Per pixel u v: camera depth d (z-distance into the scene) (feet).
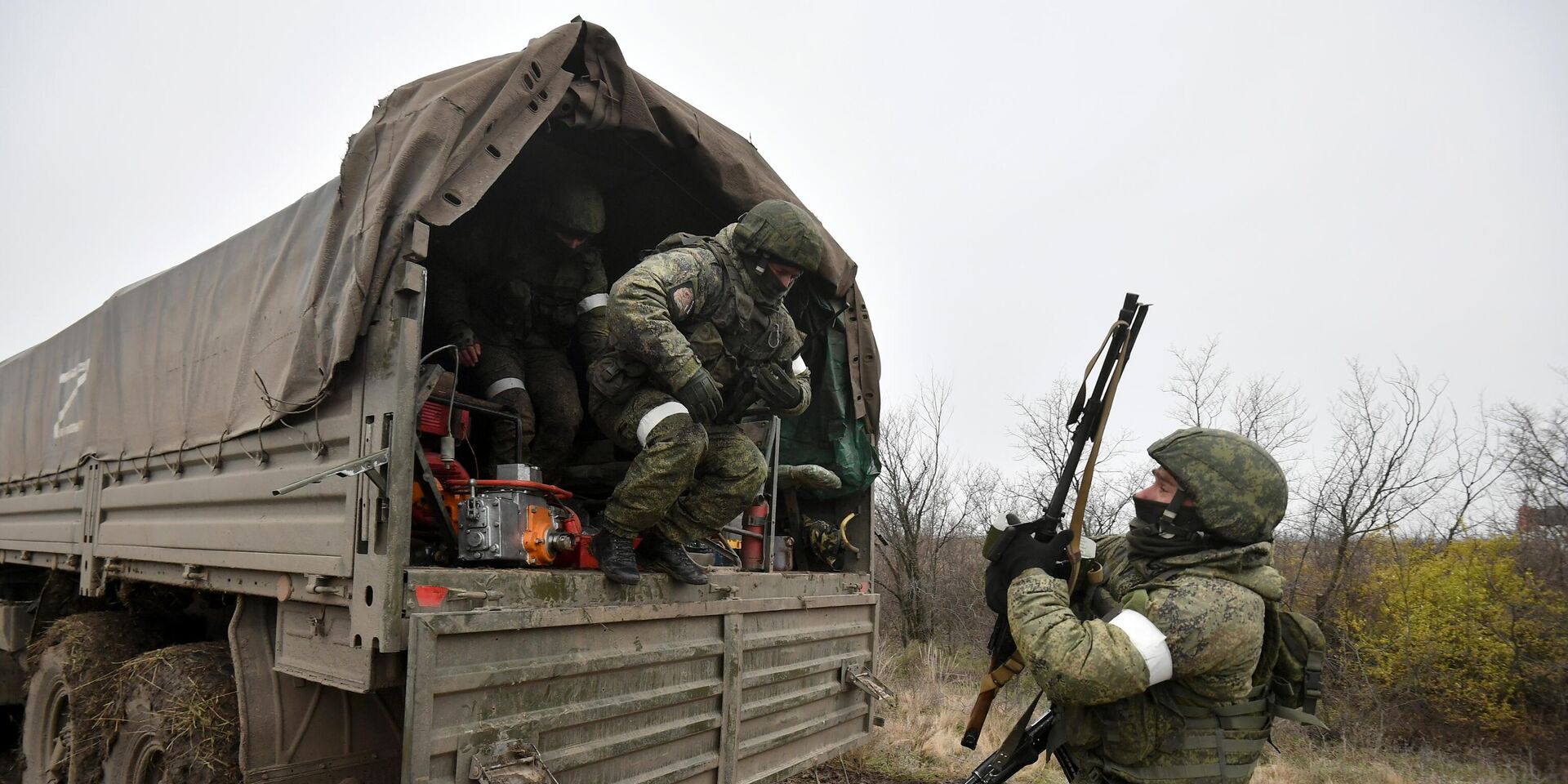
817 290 14.40
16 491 20.45
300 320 10.17
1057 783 18.06
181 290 13.74
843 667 14.71
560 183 12.87
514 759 8.89
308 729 10.54
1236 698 7.32
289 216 11.16
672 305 9.94
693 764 11.25
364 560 8.69
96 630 14.11
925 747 20.02
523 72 9.97
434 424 10.43
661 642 10.90
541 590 9.46
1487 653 24.85
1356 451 33.09
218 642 12.12
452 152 9.27
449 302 12.82
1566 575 27.07
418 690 8.10
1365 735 24.11
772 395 11.58
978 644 39.34
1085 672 6.82
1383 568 30.27
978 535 46.91
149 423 14.03
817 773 18.37
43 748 14.38
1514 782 20.58
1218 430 7.76
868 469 15.81
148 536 13.69
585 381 15.93
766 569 14.32
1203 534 7.47
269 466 10.93
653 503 10.18
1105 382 8.21
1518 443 31.45
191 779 10.20
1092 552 8.69
